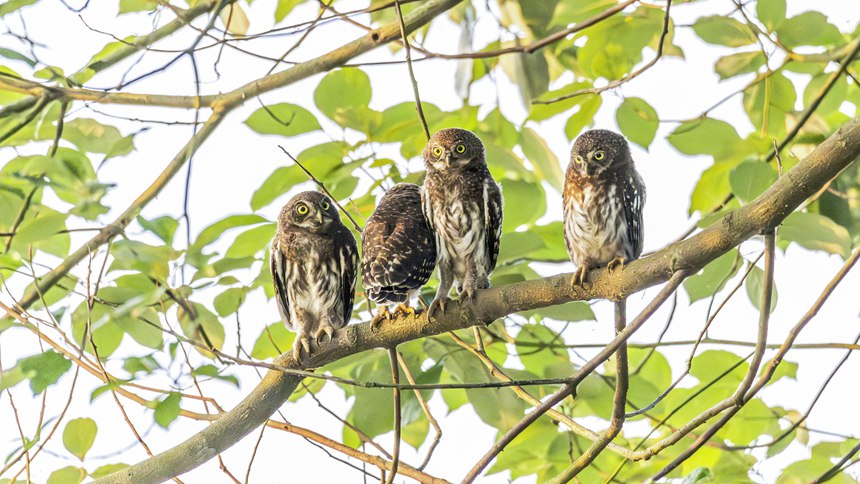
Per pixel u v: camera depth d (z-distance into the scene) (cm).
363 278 998
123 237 818
